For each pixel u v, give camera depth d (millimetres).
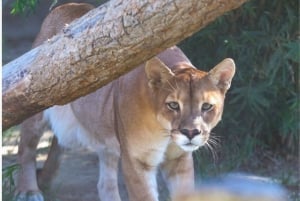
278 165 12531
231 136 12508
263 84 12102
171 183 9516
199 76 8797
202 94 8617
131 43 7293
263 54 12328
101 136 10086
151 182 9297
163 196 11109
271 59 11797
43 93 8023
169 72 8734
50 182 11336
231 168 12047
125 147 9242
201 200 10211
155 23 7074
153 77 8789
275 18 12297
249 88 11906
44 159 12742
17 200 10727
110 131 9875
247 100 11883
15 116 8344
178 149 9211
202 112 8641
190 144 8539
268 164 12531
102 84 7863
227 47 12078
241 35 12203
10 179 10477
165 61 9367
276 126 12750
